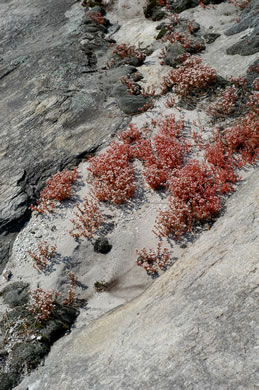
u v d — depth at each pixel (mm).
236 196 7316
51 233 8000
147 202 8141
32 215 8508
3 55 14633
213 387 3926
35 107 11492
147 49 13125
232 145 8453
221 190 7676
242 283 4820
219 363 4137
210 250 5855
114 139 9828
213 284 5137
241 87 10016
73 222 7895
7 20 16844
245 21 12203
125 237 7621
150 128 9891
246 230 5617
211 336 4469
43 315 6297
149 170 8227
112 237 7676
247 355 4031
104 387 4691
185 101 10352
